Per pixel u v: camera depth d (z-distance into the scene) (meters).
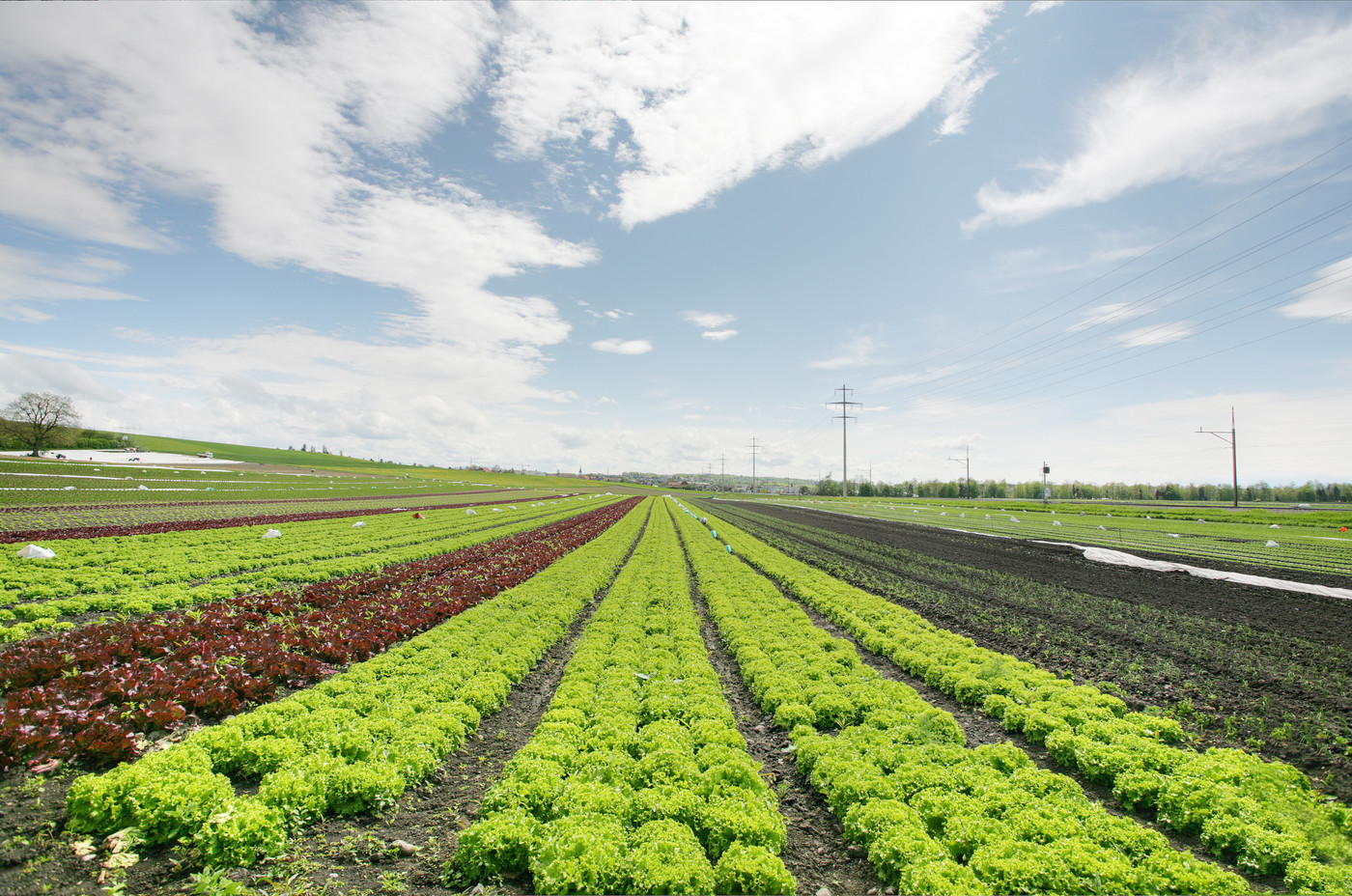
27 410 111.12
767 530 59.16
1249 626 20.19
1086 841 8.18
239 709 12.59
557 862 7.59
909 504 118.06
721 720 12.37
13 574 23.50
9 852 7.65
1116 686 14.52
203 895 7.14
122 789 8.29
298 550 34.00
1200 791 9.24
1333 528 57.25
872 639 18.66
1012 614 22.27
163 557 29.20
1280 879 7.95
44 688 12.03
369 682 14.34
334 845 8.55
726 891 7.62
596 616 21.06
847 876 8.34
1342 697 13.72
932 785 9.83
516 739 12.44
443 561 32.41
